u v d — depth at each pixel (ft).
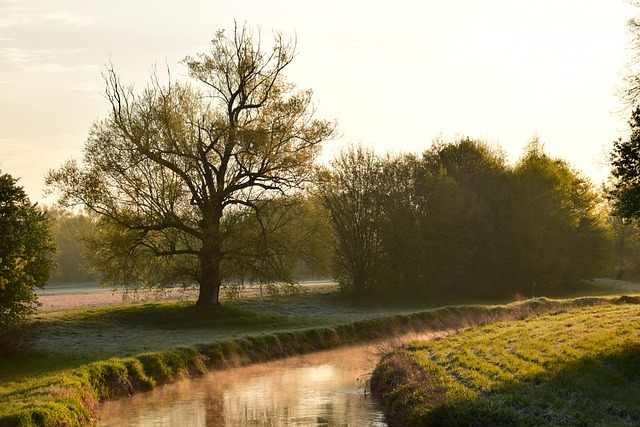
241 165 149.69
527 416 50.85
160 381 88.58
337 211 215.92
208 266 147.54
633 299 161.38
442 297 223.30
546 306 156.15
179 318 146.41
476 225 230.68
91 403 71.77
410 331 140.36
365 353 116.78
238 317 148.25
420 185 230.07
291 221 154.30
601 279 304.50
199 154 146.72
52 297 232.12
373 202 218.18
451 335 106.42
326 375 96.22
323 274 161.58
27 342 98.89
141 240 145.18
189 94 149.79
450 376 69.31
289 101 150.20
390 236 215.31
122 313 148.36
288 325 142.31
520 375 67.82
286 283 151.94
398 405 65.57
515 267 237.66
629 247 314.35
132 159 142.00
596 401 56.49
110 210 144.46
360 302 205.57
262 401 78.07
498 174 247.70
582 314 125.49
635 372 66.44
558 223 241.76
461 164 254.06
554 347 84.89
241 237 150.00
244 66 150.51
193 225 150.10
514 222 237.45
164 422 68.08
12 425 54.13
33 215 96.78
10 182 94.12
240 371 100.89
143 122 143.54
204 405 76.38
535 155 257.34
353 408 72.43
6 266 86.74
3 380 76.95
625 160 79.56
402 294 217.36
